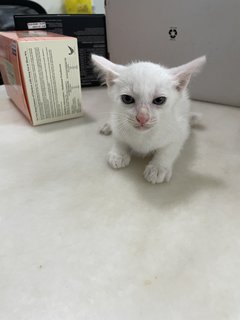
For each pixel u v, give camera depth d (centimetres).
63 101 26
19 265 13
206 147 23
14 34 25
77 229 15
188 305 11
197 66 18
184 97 22
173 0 27
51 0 44
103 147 23
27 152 22
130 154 22
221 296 12
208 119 27
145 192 18
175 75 19
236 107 29
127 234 15
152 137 19
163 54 30
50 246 14
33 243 14
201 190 18
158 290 12
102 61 20
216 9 25
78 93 26
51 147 23
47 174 19
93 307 11
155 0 28
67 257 13
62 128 25
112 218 16
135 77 18
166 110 19
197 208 16
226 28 26
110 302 11
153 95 18
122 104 19
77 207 17
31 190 18
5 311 11
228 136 24
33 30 30
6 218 16
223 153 22
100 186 18
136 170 20
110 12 31
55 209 16
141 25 30
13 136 24
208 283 12
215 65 28
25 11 40
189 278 12
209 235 15
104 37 32
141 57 32
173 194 18
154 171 19
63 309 11
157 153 20
